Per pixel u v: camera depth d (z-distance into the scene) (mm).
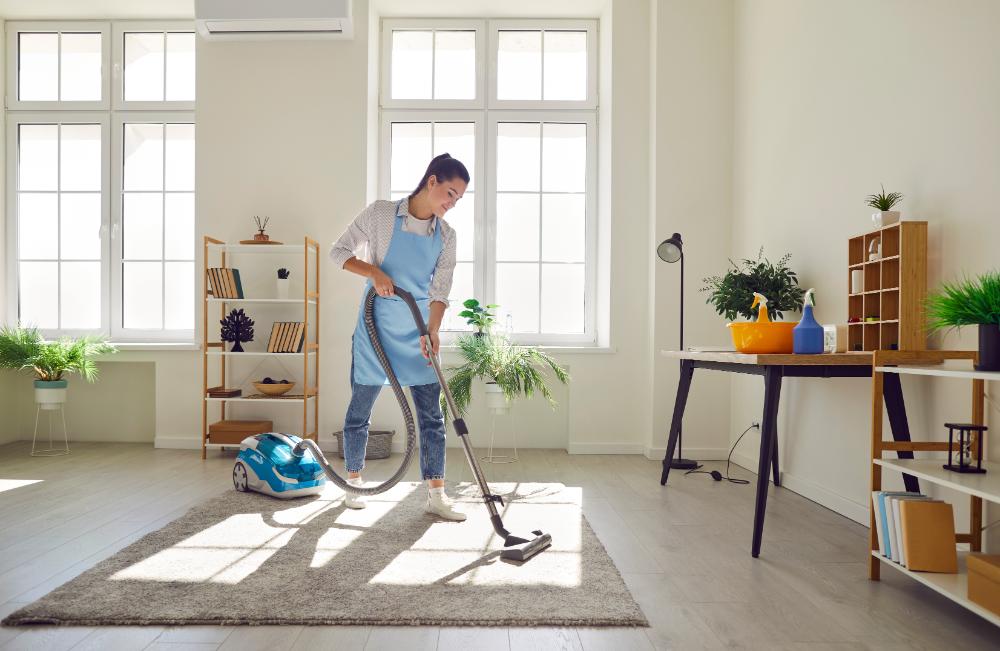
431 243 2531
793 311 3188
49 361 3873
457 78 4469
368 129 4145
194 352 4121
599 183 4406
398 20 4410
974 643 1532
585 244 4430
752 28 3691
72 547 2176
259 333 4117
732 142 3963
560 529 2393
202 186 4113
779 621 1641
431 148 4445
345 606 1674
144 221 4422
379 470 3525
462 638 1527
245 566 1969
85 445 4234
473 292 4422
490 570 1951
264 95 4117
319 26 3979
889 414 2232
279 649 1465
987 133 1951
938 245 2162
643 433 4078
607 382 4086
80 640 1498
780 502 2875
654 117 3982
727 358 2420
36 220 4457
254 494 2893
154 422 4391
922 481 2260
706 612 1690
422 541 2230
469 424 4309
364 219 2523
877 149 2502
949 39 2113
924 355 1931
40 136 4473
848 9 2707
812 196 2996
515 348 3896
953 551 1749
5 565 1998
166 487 3059
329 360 4082
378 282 2408
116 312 4402
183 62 4449
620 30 4098
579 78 4473
